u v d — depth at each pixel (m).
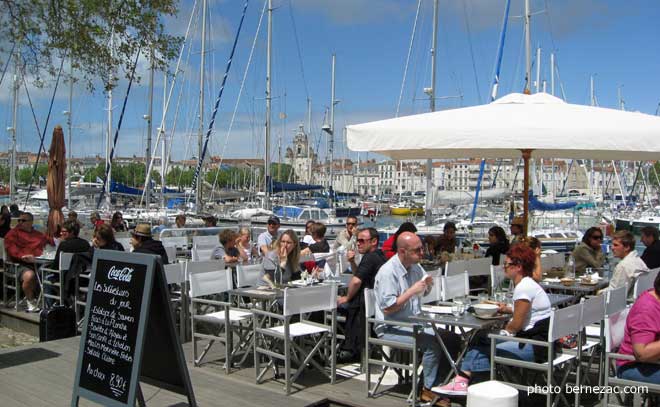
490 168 75.88
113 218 17.11
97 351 5.20
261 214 34.97
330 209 42.25
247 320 7.38
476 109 7.61
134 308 4.98
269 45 32.03
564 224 31.67
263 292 7.08
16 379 6.60
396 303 5.95
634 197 51.38
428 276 6.00
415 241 6.03
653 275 7.99
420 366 6.52
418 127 7.12
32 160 74.06
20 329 9.99
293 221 34.28
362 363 6.98
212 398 6.05
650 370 4.91
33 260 10.20
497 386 4.55
